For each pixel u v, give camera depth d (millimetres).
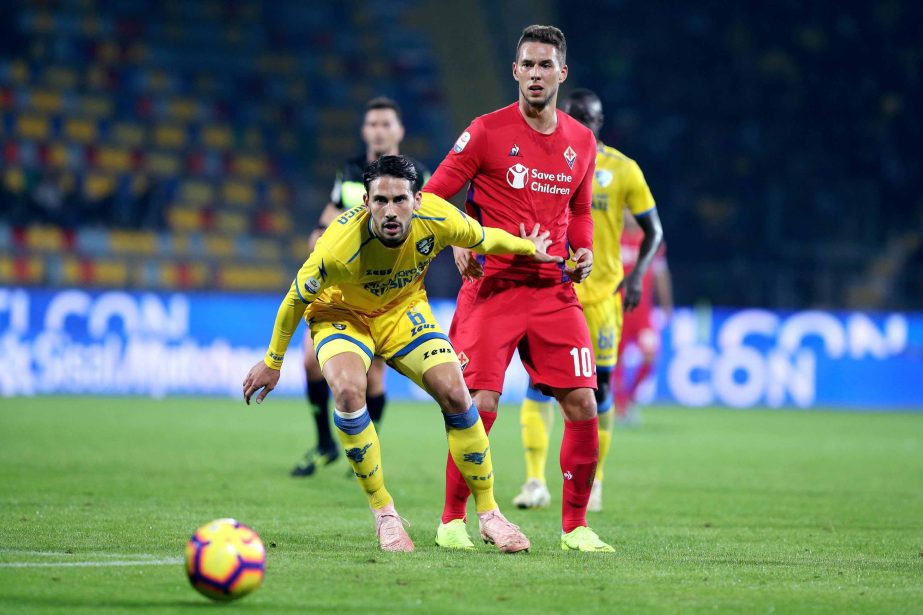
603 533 21250
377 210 16734
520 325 18906
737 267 70688
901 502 27234
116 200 71125
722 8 87500
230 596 13367
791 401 65750
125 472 29312
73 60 81500
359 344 18125
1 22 80250
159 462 31969
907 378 66625
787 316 65875
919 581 16266
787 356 65812
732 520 23562
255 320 61688
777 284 67688
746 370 65500
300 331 63469
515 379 64125
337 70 88688
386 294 17984
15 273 63812
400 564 16438
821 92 85250
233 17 88375
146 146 79625
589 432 18750
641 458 37219
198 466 31266
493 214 19156
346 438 17828
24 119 77500
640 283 25812
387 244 17250
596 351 24891
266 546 18297
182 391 59938
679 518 23750
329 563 16453
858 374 66250
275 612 13156
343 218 17453
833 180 82500
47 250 65562
